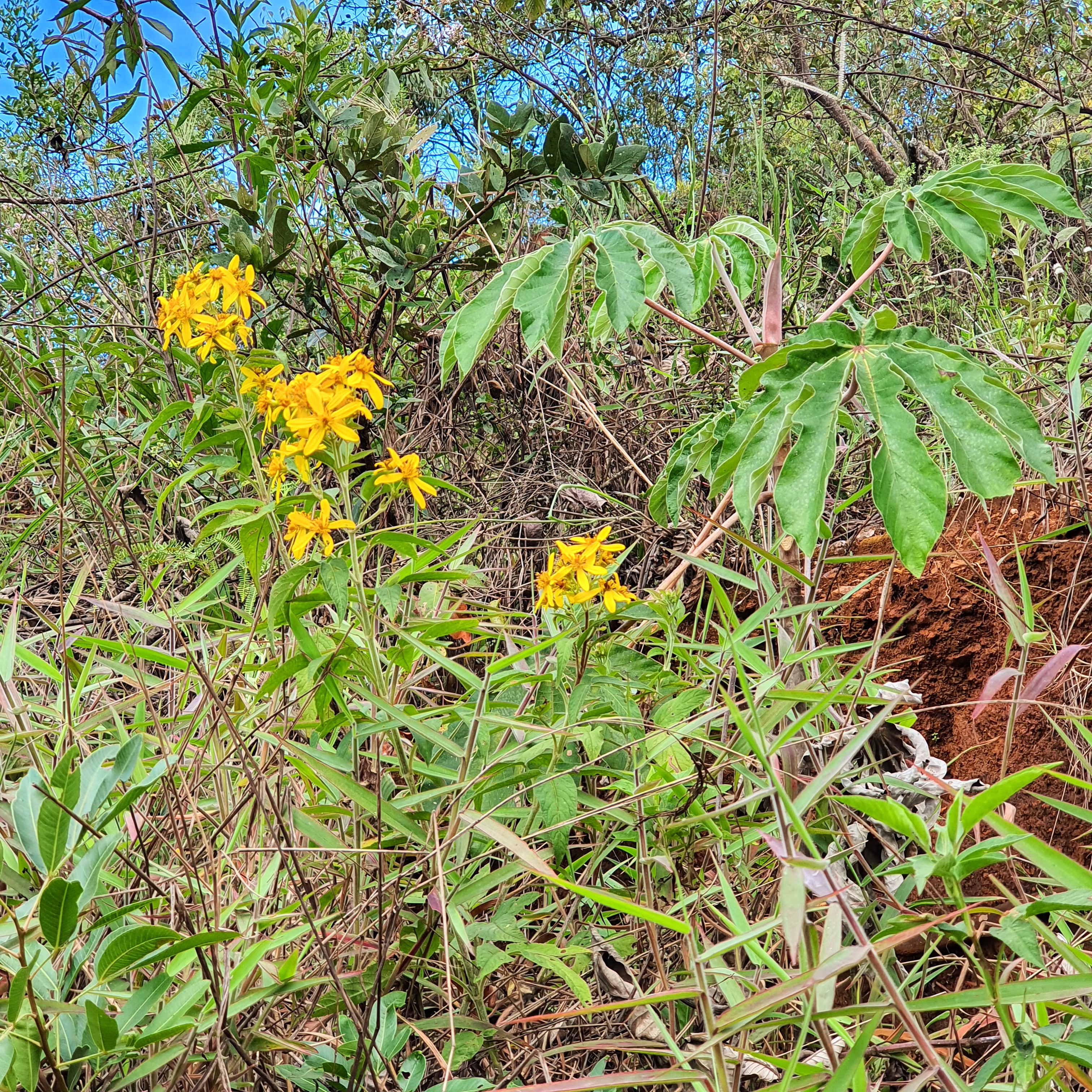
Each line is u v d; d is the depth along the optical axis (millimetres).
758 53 4617
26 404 2508
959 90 4559
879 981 1196
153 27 2723
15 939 1128
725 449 1565
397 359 3236
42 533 2709
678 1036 1285
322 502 1557
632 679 1604
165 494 1986
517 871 1416
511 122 2986
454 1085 1206
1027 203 1803
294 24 2955
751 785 1581
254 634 1770
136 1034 1123
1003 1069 1074
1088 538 2084
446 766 1676
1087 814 1151
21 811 1168
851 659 2191
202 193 3561
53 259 3398
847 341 1542
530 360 3092
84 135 3564
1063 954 1080
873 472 1436
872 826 1599
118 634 2277
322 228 3080
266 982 1338
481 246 3189
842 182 4164
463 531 1737
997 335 2885
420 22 4211
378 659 1580
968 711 2068
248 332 1812
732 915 1164
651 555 2615
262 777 1519
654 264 2162
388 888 1456
